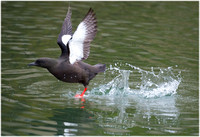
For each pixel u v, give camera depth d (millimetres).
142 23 21375
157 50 17531
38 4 24328
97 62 15578
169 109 11633
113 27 20391
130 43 18250
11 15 21609
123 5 25094
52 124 10031
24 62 15336
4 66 14758
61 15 22000
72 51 11922
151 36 19375
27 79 13719
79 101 12086
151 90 13516
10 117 10273
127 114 11094
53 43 17859
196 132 9812
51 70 12211
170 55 16969
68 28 13391
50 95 12383
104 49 17297
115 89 13508
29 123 10000
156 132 9750
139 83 14094
